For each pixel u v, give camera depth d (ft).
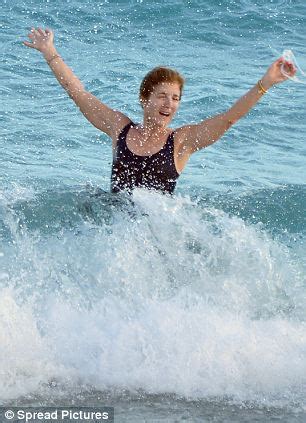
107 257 48.83
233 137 91.56
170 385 38.75
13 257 50.37
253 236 50.57
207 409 36.68
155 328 42.22
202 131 49.21
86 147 86.17
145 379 39.11
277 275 48.88
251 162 84.07
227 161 83.82
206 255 48.60
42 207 59.06
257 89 46.98
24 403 36.83
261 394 38.14
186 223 49.47
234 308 45.42
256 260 48.73
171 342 41.24
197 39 134.21
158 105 49.01
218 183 76.07
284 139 92.58
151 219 49.16
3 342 40.68
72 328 42.55
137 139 50.03
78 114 96.99
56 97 103.40
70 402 37.09
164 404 37.09
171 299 45.01
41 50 51.62
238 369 39.70
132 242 49.01
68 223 53.88
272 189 72.33
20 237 53.67
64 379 39.09
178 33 136.26
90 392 38.11
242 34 137.28
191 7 146.10
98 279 47.39
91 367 39.99
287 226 64.34
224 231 49.96
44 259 49.73
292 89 109.19
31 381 38.68
